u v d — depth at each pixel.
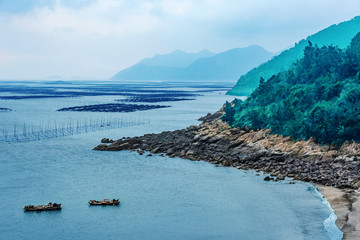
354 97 94.38
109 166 92.06
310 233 55.06
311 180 77.81
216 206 65.81
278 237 54.34
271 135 103.00
